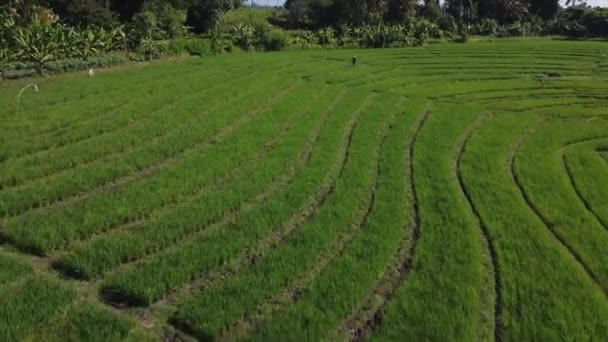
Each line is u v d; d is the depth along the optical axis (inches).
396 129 872.3
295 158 712.4
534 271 449.1
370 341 354.6
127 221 514.3
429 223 530.3
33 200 534.3
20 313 357.4
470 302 398.9
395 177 658.8
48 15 1593.3
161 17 1900.8
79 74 1195.9
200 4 2176.4
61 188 563.2
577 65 1630.2
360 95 1104.2
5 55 1067.3
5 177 580.4
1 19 1304.1
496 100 1128.8
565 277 440.8
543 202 596.7
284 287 416.5
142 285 398.9
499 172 684.7
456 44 2292.1
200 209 537.6
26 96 941.2
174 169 639.1
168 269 425.1
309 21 2684.5
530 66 1590.8
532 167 707.4
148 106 910.4
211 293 397.7
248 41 1897.1
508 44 2260.1
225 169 644.7
